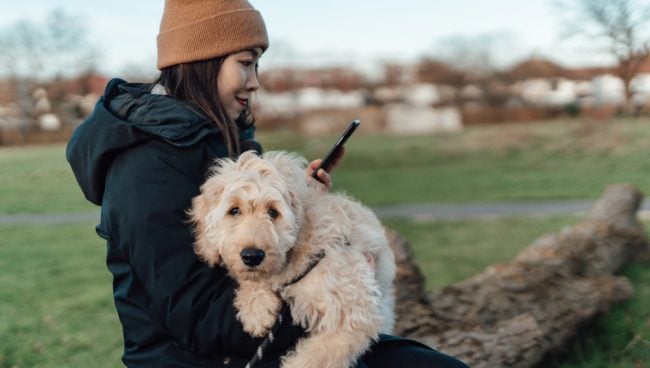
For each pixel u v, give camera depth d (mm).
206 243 2014
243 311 1991
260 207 1993
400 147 25141
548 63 36219
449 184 17250
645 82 29641
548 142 23078
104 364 4797
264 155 2287
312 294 2014
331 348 1969
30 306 6305
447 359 2143
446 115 34531
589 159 19938
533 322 3748
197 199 2033
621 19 28062
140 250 1941
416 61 38969
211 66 2293
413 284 4078
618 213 6199
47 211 11898
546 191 14758
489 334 3639
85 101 34000
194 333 1960
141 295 2047
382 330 2262
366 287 2045
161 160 2006
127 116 2092
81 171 2100
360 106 37281
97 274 7695
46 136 26109
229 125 2268
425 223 11078
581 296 4484
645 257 6234
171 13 2303
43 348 5137
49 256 8742
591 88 34344
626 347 4414
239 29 2299
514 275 4492
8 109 32375
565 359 4230
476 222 11000
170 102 2105
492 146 23750
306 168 2518
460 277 6992
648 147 20516
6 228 10695
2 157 16578
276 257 1939
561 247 5234
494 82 36938
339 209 2178
